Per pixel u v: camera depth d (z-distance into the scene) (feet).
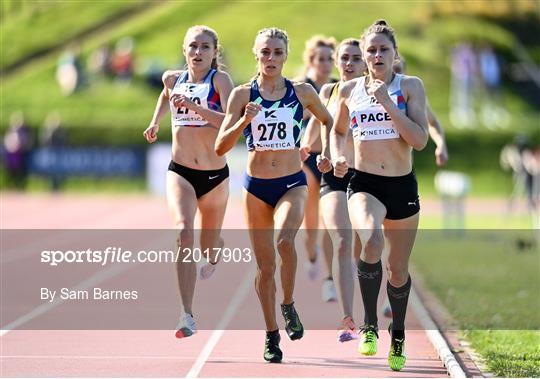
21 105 511.81
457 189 255.29
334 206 99.19
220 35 570.87
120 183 443.32
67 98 515.09
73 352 94.02
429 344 100.17
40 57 569.64
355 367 86.74
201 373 83.71
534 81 534.78
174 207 92.89
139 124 463.83
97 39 576.61
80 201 386.93
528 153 306.96
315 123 115.44
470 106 502.79
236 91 85.92
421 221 294.87
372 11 586.04
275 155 85.97
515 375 82.69
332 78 117.91
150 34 577.02
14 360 89.66
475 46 524.11
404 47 547.90
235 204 355.77
